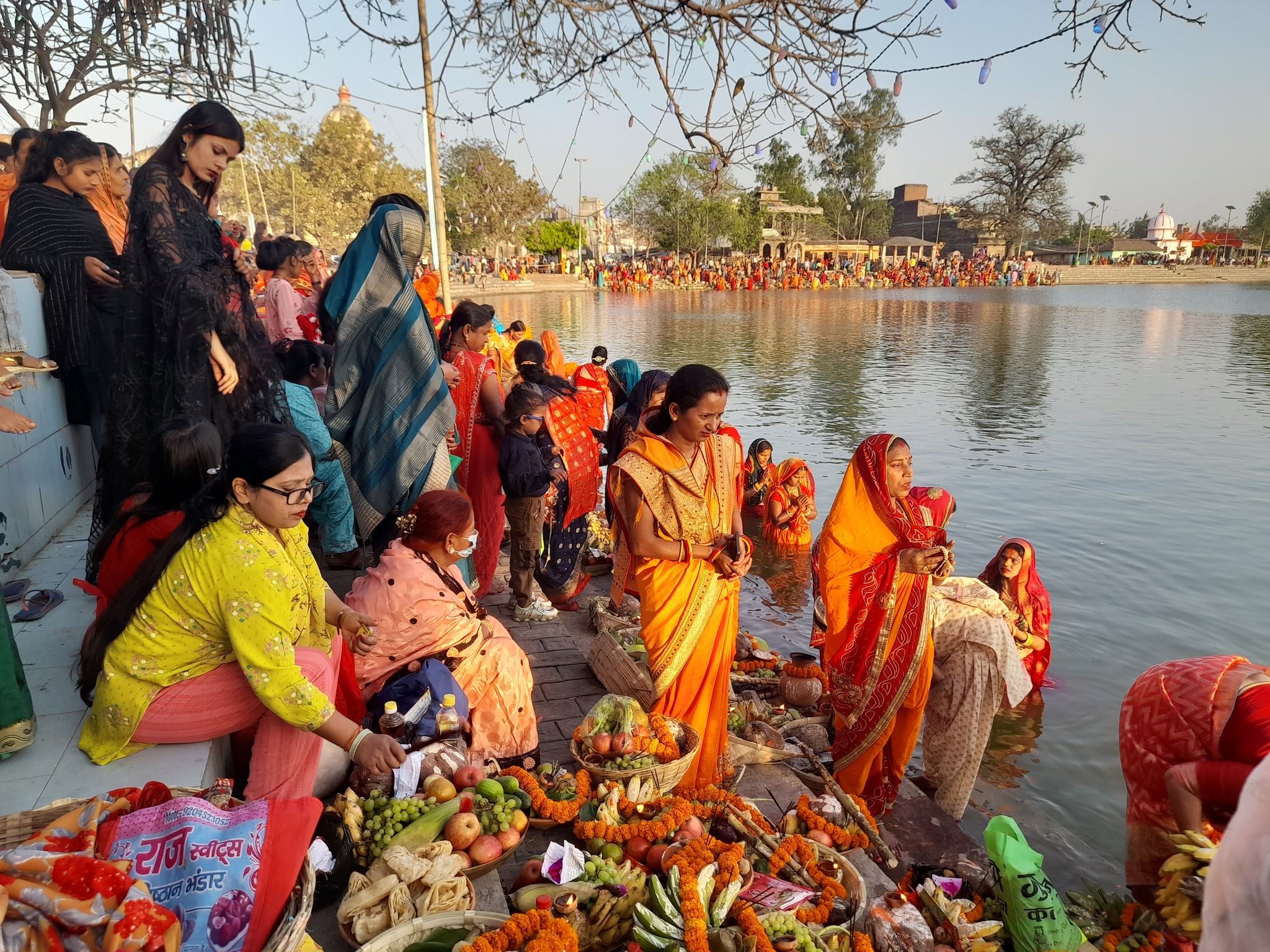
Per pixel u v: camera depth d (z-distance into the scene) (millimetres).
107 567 2943
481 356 5414
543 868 2801
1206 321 31141
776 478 8039
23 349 3119
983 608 4039
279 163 34656
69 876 1658
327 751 3035
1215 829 2766
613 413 6195
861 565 3949
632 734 3395
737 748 3893
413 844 2740
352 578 5398
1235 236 91562
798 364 19250
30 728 2658
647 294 48562
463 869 2742
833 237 66000
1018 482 9523
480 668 3531
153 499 2965
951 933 2885
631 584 3686
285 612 2492
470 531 3600
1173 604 6285
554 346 9445
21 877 1639
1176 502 8719
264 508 2473
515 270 51188
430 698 3307
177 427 2920
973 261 66562
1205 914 1766
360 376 4391
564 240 57594
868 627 3951
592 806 3154
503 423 5375
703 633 3465
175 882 1896
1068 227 79062
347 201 41281
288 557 2613
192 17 4664
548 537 5594
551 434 5508
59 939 1604
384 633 3395
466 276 46875
